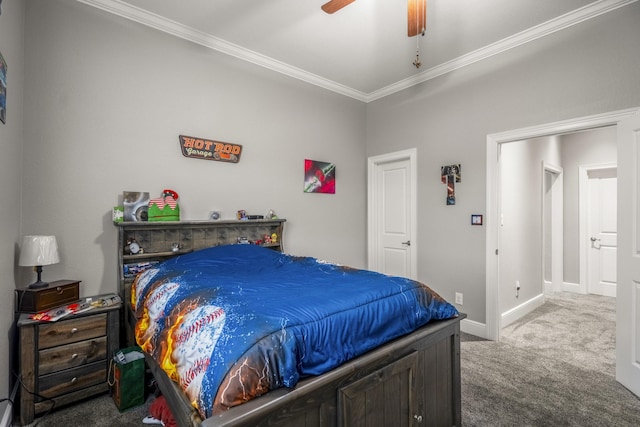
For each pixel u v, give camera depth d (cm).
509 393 217
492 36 292
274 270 229
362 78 385
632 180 220
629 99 237
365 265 445
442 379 174
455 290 343
